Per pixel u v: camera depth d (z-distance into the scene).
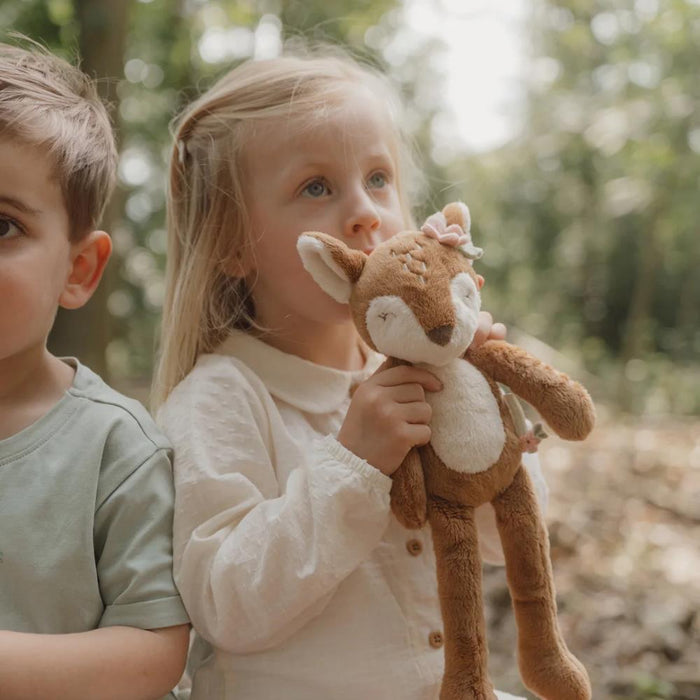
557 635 1.13
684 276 12.80
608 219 12.69
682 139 7.98
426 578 1.26
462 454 1.07
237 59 6.38
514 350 1.12
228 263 1.37
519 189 12.98
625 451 6.13
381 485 1.07
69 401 1.20
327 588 1.08
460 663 1.05
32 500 1.12
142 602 1.12
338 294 1.10
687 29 7.65
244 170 1.31
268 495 1.22
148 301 10.10
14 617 1.09
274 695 1.17
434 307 1.03
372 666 1.18
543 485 1.38
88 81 1.31
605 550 3.76
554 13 10.88
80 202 1.20
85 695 1.04
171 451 1.22
